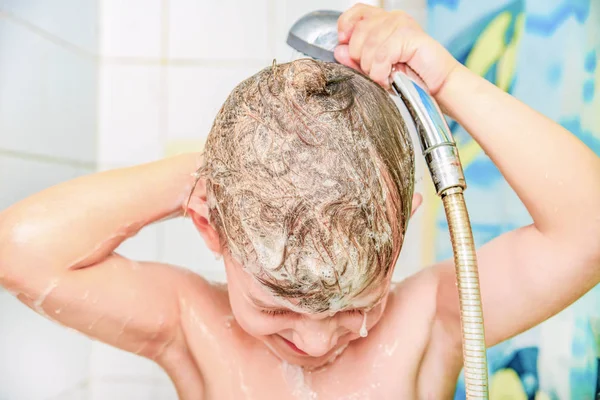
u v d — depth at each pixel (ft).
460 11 3.56
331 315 1.71
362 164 1.66
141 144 4.72
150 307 2.20
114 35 4.76
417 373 2.27
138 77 4.75
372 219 1.64
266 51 4.73
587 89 2.74
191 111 4.73
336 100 1.74
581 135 2.73
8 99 3.36
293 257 1.59
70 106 4.22
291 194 1.61
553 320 2.88
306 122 1.68
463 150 3.49
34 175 3.65
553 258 1.98
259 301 1.72
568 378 2.79
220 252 1.96
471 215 3.40
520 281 2.04
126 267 2.22
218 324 2.34
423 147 1.62
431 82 1.95
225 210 1.74
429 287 2.34
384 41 1.92
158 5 4.77
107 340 2.20
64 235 2.04
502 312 2.09
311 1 4.70
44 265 2.00
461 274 1.47
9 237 2.01
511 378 3.03
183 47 4.75
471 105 1.95
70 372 4.10
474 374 1.41
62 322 2.12
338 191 1.61
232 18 4.75
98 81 4.71
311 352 1.73
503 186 3.26
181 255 4.61
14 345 3.29
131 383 4.56
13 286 2.02
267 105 1.74
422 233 4.16
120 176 2.24
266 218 1.63
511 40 3.13
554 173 1.91
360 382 2.26
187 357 2.34
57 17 4.02
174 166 2.33
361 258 1.61
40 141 3.75
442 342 2.27
